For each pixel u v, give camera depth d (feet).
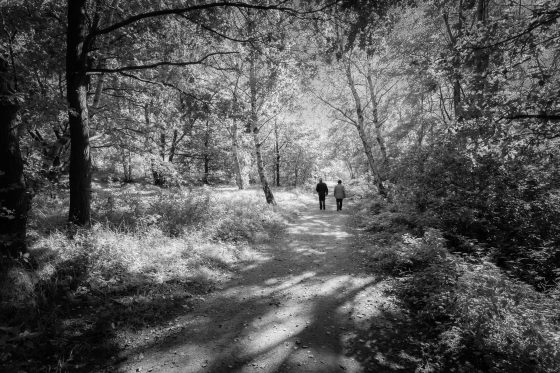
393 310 17.11
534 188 26.94
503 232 27.04
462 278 16.56
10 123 16.87
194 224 29.73
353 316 16.52
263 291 19.95
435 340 13.93
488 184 28.19
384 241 31.22
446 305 15.43
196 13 24.04
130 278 18.25
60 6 28.50
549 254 22.93
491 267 18.56
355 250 29.86
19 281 14.66
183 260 22.12
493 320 12.94
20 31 24.89
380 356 12.94
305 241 33.96
